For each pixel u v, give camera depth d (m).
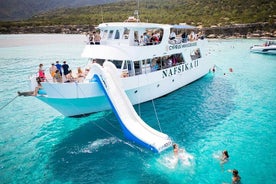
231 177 10.87
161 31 19.66
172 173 11.18
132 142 13.91
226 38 75.94
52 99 13.91
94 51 16.97
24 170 11.52
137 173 11.22
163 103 20.00
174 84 21.75
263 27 74.38
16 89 25.92
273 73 31.30
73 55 50.59
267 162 11.95
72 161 12.20
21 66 38.97
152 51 18.34
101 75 14.52
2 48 61.41
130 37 17.14
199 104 19.91
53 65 15.45
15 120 17.64
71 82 14.51
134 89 16.94
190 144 13.73
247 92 23.22
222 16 89.31
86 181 10.74
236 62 39.50
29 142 14.21
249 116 17.61
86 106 15.44
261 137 14.47
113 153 12.82
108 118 16.94
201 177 10.89
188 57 23.66
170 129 15.62
